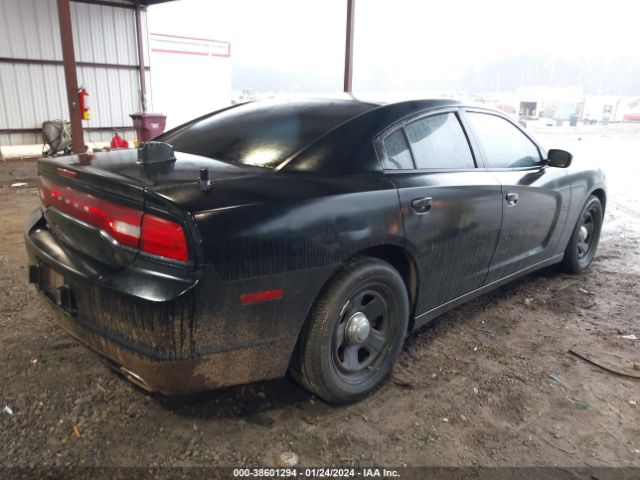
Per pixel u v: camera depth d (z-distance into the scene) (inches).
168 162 91.4
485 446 86.4
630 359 117.9
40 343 113.5
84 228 83.4
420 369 110.1
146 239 73.7
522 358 116.6
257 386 100.8
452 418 93.6
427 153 109.3
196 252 71.4
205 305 72.8
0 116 436.5
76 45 473.1
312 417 92.0
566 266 169.8
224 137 107.7
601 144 709.9
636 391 105.0
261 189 81.5
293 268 80.4
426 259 104.3
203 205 73.3
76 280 81.1
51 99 463.8
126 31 508.1
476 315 138.9
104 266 79.0
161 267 72.9
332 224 84.8
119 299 74.0
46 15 448.8
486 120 130.1
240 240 74.3
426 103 113.9
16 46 435.2
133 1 503.8
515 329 131.3
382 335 101.2
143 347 73.8
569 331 131.3
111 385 98.7
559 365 114.0
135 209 75.4
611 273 177.8
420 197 100.0
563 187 146.4
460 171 114.3
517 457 84.1
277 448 83.6
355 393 95.5
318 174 91.0
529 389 104.0
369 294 96.6
